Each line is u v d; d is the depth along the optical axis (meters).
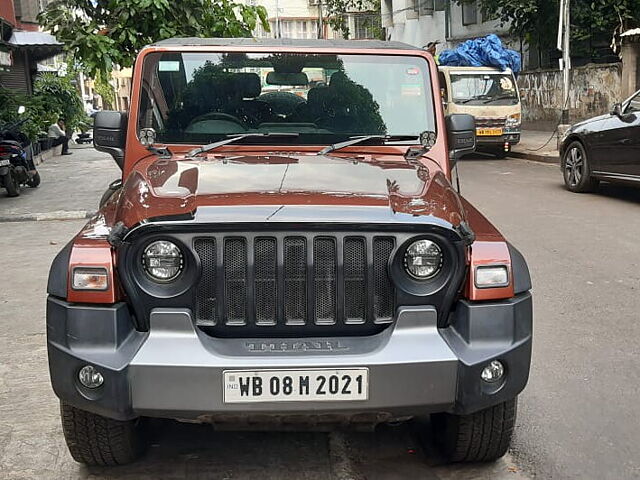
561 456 3.41
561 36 16.05
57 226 9.52
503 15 22.23
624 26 19.22
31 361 4.66
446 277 2.81
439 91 4.10
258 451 3.53
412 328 2.80
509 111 16.31
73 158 20.20
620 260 6.82
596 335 4.93
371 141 3.92
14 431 3.70
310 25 55.69
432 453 3.50
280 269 2.76
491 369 2.81
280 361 2.68
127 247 2.73
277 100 4.06
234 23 10.38
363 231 2.77
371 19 41.47
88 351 2.74
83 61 9.80
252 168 3.40
